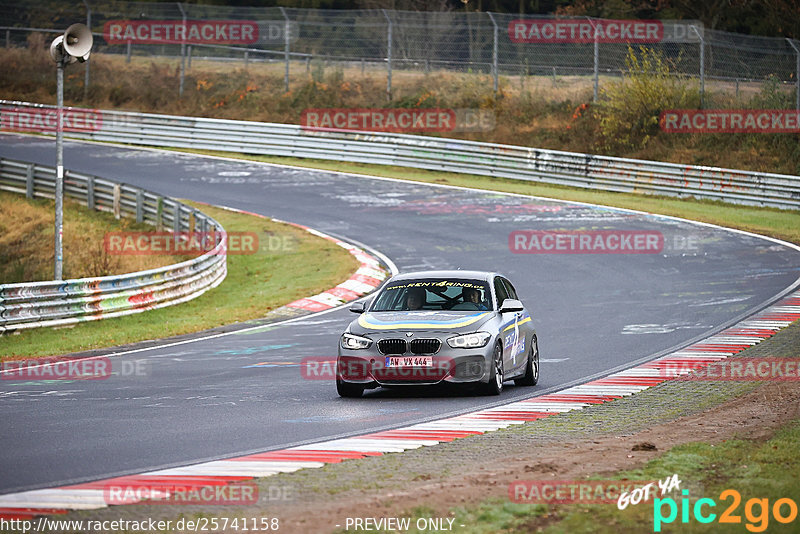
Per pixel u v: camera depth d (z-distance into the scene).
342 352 44.34
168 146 174.75
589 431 35.69
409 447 33.16
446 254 102.94
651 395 43.84
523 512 22.95
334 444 33.88
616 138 163.12
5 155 160.75
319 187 143.62
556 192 141.38
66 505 25.34
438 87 189.50
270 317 78.69
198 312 84.00
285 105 189.25
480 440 34.31
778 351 55.06
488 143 153.25
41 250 114.06
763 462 27.92
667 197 138.12
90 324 77.50
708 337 61.88
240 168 157.50
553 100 178.75
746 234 110.81
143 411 41.72
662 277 89.50
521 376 49.22
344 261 101.62
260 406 42.75
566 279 90.00
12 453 32.75
